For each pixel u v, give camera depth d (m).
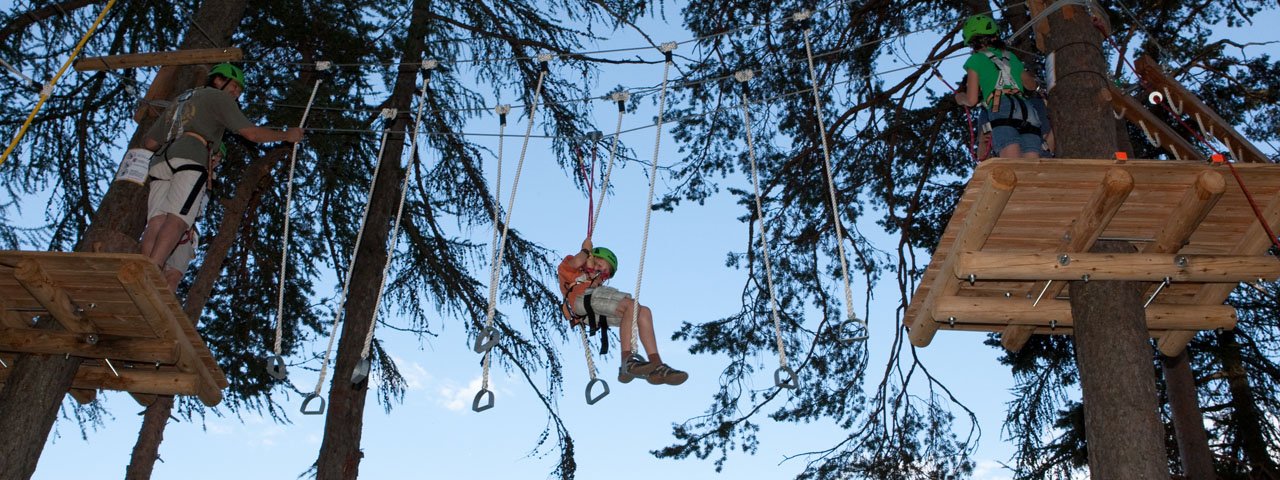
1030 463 13.62
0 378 8.32
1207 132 8.30
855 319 6.89
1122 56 9.03
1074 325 7.61
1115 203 6.72
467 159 13.90
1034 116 7.84
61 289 7.52
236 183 13.19
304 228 13.27
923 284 8.03
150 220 7.87
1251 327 13.63
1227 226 7.41
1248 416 13.27
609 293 7.96
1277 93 12.30
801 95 13.26
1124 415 7.04
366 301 13.12
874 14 13.15
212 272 12.27
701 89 13.34
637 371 7.57
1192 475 11.82
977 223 6.88
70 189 11.81
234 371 12.94
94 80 11.55
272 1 12.49
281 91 12.62
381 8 13.68
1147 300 7.88
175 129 8.16
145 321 7.80
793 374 7.09
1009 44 8.90
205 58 8.69
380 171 13.62
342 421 12.41
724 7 13.16
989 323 7.91
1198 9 12.52
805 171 13.46
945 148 13.36
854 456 13.24
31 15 10.09
